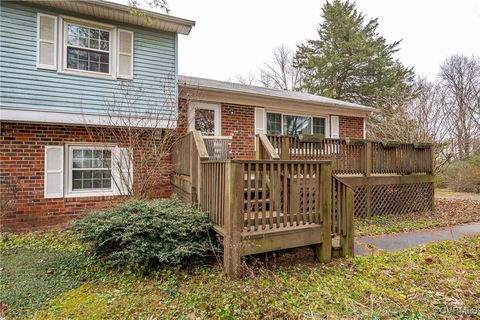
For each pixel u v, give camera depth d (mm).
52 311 2793
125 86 6324
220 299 2857
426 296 2865
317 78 20766
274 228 3676
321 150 6785
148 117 6434
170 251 3598
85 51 6059
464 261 3943
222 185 3662
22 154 5746
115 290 3219
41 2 5539
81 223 4043
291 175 3807
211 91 7617
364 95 19812
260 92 8773
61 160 6094
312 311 2578
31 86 5496
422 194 8094
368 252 4449
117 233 3766
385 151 7574
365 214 7227
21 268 3807
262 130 8523
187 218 3965
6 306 2877
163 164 6918
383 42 21031
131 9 4676
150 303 2906
